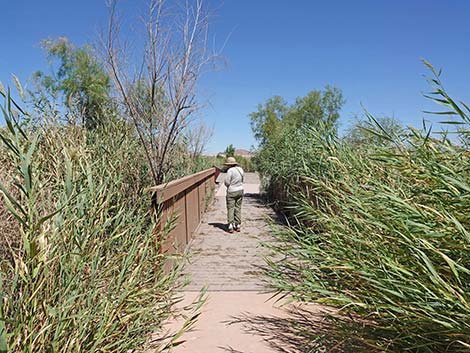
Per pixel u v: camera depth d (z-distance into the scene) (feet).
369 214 7.66
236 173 24.59
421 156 7.72
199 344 9.58
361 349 7.73
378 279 6.72
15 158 7.52
